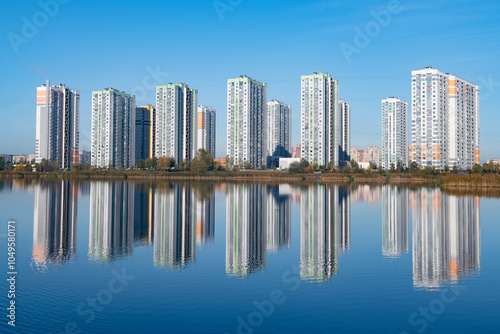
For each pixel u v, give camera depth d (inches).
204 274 1257.4
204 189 5255.9
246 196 4239.7
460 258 1492.4
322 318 923.4
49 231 2009.1
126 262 1401.3
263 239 1856.5
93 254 1521.9
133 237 1876.2
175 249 1625.2
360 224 2337.6
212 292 1088.2
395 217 2632.9
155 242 1766.7
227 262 1412.4
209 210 2960.1
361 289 1117.7
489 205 3353.8
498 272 1298.0
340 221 2454.5
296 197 4165.8
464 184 5718.5
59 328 862.5
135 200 3627.0
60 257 1469.0
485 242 1801.2
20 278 1200.8
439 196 4291.3
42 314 933.8
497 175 5654.5
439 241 1822.1
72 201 3467.0
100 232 1994.3
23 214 2615.7
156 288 1116.5
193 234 1973.4
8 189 4830.2
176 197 3976.4
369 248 1667.1
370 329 867.4
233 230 2100.1
